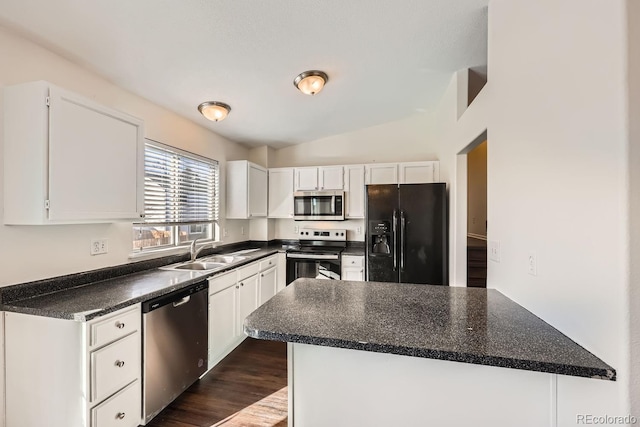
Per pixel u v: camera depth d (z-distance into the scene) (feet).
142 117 8.25
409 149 13.51
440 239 10.48
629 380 2.77
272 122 11.53
